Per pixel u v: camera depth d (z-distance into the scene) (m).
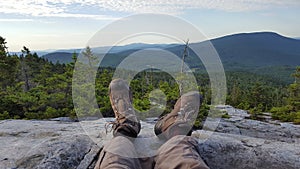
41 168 1.52
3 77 15.69
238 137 2.00
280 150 1.75
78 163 1.61
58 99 5.25
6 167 1.52
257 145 1.83
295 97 12.30
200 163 1.23
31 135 2.06
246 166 1.64
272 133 3.12
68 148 1.69
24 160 1.59
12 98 8.53
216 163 1.66
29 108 7.53
